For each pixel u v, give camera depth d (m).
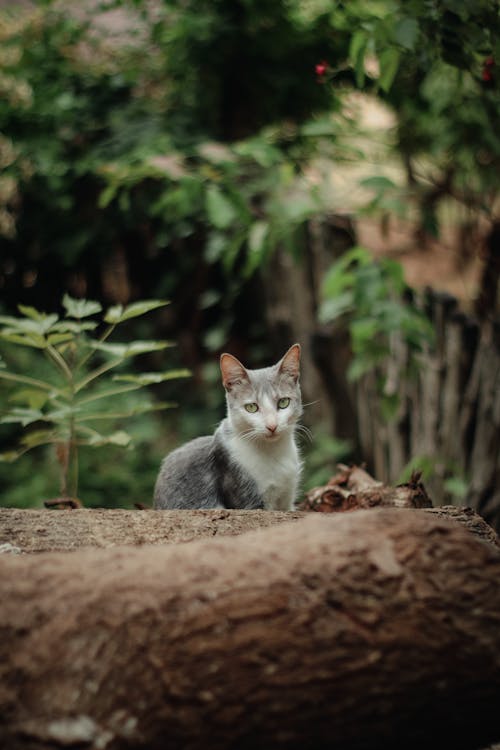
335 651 1.66
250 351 7.82
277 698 1.63
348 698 1.66
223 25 6.41
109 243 7.71
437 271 8.60
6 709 1.62
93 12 6.76
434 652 1.69
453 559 1.79
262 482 3.55
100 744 1.58
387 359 5.43
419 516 1.91
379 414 5.54
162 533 2.64
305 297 6.59
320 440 6.10
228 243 6.58
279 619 1.67
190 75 6.98
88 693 1.61
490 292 5.96
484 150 5.64
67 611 1.69
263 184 5.70
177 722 1.61
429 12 3.47
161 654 1.63
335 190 5.89
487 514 4.78
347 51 5.93
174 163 5.73
